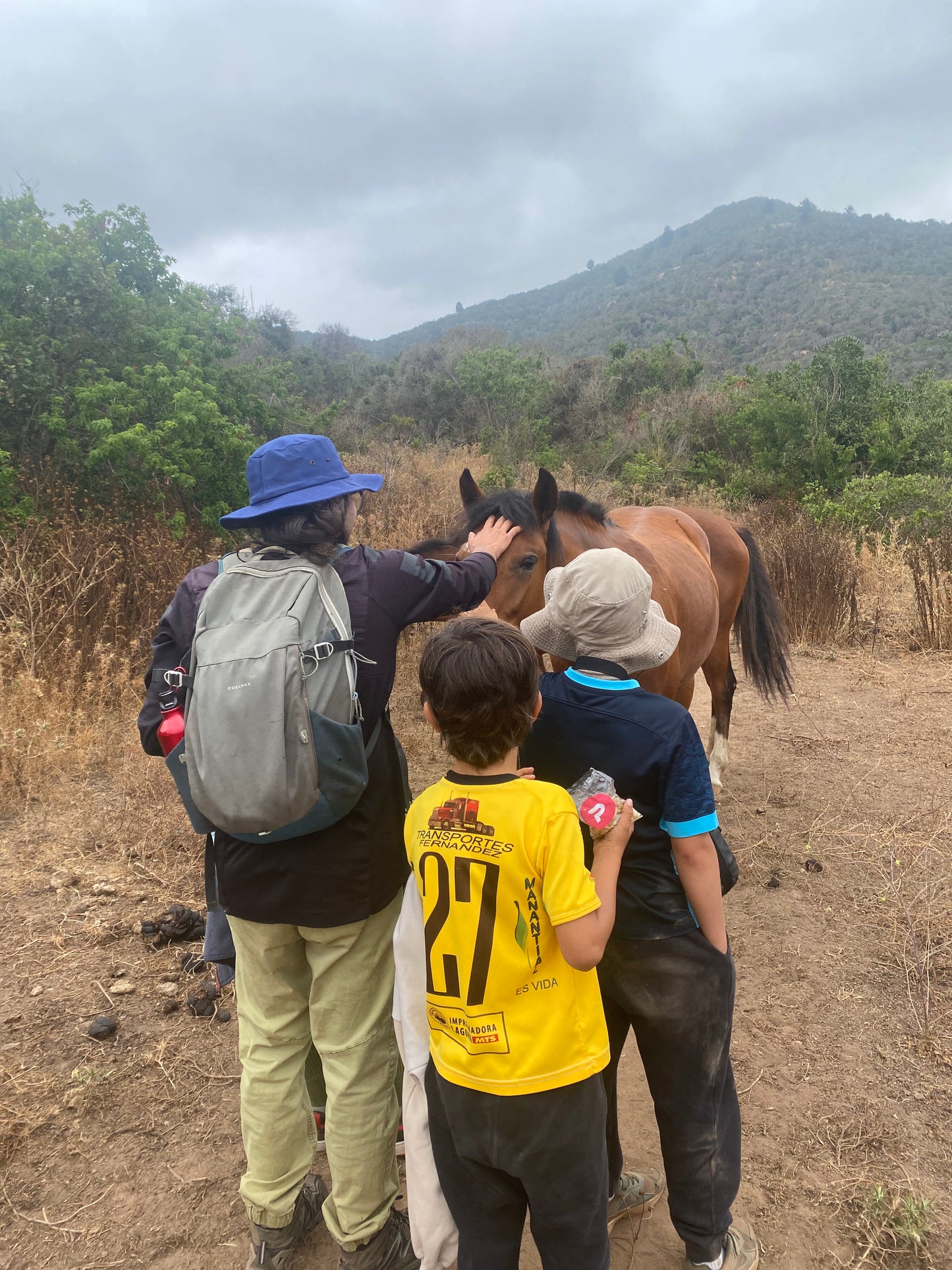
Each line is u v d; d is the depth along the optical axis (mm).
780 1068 2488
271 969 1701
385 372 35812
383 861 1640
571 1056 1338
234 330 10492
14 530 6566
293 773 1416
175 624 1632
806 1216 1997
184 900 3342
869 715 5496
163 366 8367
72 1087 2396
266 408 10352
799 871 3617
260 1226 1786
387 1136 1723
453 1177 1432
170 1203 2057
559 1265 1380
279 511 1613
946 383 18703
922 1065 2482
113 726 4855
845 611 7242
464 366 24672
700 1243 1671
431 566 1693
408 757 4852
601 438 20969
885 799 4246
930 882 3436
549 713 1600
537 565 2818
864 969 2938
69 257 8266
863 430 16266
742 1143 2209
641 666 1636
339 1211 1713
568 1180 1346
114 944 3070
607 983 1599
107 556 6129
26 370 7730
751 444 17031
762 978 2918
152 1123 2295
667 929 1553
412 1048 1499
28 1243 1944
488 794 1360
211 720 1423
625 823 1397
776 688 5020
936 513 10414
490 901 1318
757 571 4871
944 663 6512
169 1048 2566
